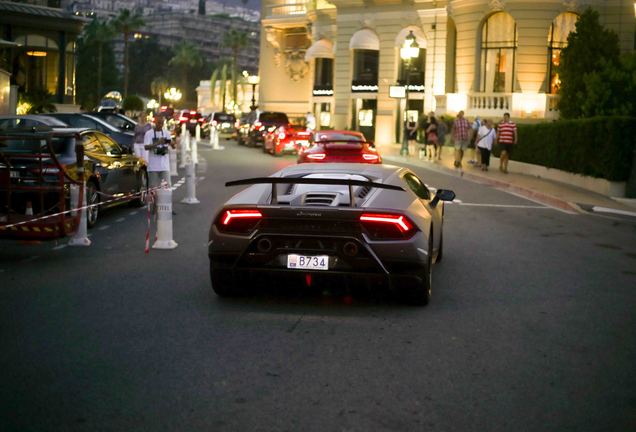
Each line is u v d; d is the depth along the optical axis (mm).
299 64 61812
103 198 13672
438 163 31844
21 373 5543
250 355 6059
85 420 4668
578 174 22797
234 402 5004
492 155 31188
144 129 18812
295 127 36375
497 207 18016
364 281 7363
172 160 23375
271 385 5352
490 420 4773
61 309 7480
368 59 47469
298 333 6738
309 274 7312
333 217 7203
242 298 8047
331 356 6074
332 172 8359
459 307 7852
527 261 10797
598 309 7922
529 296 8484
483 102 38375
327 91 52750
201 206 16344
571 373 5754
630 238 13594
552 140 24828
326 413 4836
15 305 7625
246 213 7359
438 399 5133
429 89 43375
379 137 45906
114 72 116062
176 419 4695
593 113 24734
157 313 7367
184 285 8656
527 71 37312
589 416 4867
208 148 42125
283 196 7738
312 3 53062
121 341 6406
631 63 24625
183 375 5539
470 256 11102
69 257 10352
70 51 46594
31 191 10039
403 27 44500
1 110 32281
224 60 136750
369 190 7781
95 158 13422
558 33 37688
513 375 5684
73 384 5320
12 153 10023
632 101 24281
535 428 4656
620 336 6859
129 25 102562
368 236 7227
